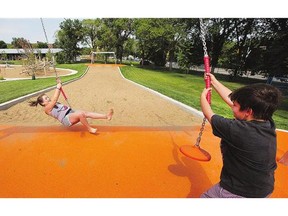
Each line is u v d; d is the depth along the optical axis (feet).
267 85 5.47
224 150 5.80
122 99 32.37
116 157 12.47
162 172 11.18
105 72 93.04
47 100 14.79
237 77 93.45
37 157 12.10
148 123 19.61
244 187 5.47
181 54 105.09
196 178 10.82
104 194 9.36
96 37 180.34
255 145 5.16
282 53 58.70
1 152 12.54
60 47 179.73
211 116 5.76
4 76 85.10
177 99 31.68
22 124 17.78
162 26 110.01
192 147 10.45
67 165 11.41
